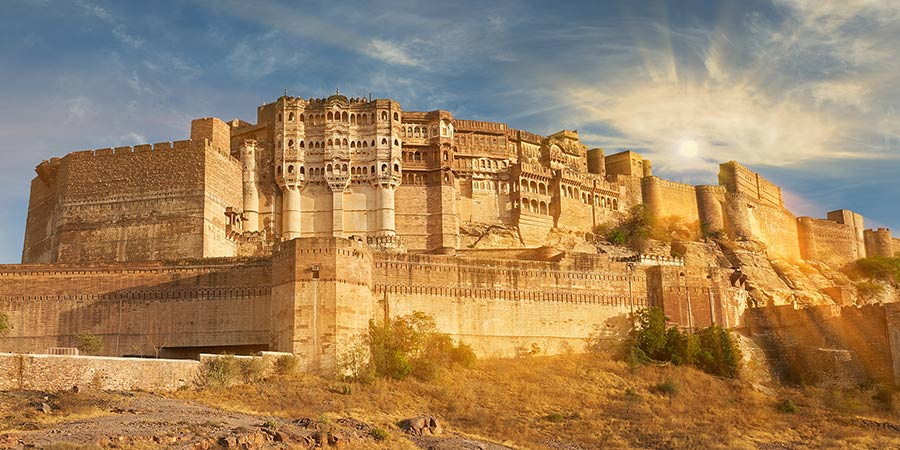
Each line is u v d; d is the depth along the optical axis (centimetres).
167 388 5959
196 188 9969
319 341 7275
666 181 14488
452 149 12469
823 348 8531
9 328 8169
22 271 8306
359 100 12469
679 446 6219
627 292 9356
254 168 11744
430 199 12181
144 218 9944
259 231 11006
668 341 8831
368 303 7762
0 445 4159
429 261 8638
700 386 8019
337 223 11744
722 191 14788
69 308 8238
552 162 13588
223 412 5512
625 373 8250
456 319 8619
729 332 8931
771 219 15375
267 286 8094
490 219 12744
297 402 6094
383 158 12019
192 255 9744
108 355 8119
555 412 6950
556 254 9788
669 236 13838
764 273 13075
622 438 6406
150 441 4506
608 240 13225
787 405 7500
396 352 7506
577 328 9088
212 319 8131
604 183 13812
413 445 5381
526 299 8969
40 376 5347
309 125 12144
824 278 14512
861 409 7506
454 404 6800
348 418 5778
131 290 8269
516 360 8569
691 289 9319
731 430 6725
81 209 10088
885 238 16475
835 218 16338
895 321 8038
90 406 5081
